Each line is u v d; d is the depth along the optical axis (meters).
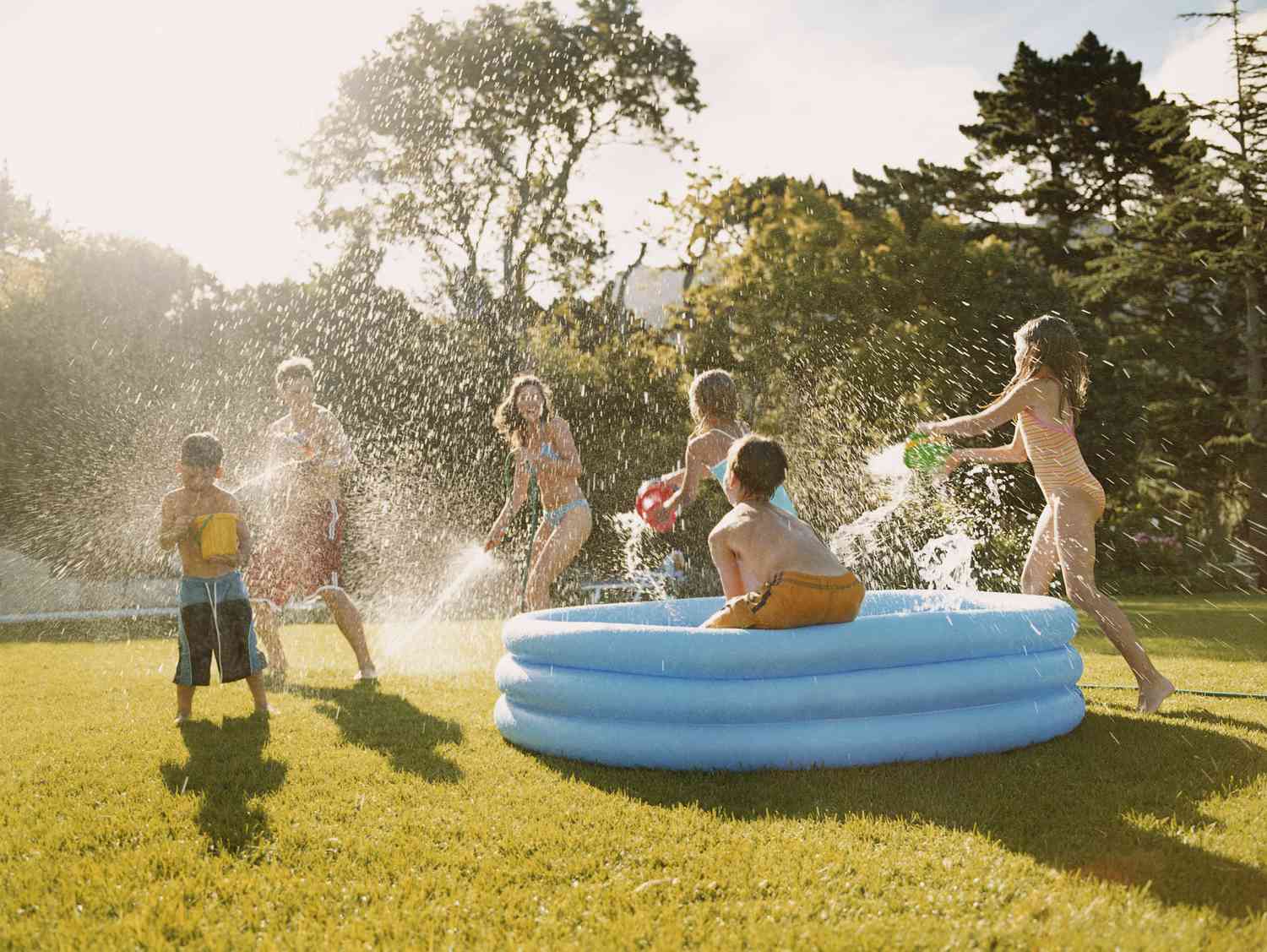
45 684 5.43
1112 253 25.09
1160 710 4.32
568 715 3.50
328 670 5.96
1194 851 2.45
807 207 22.22
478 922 2.12
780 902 2.18
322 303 18.72
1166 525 23.77
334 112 23.69
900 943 1.96
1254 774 3.14
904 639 3.33
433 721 4.19
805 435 16.95
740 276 21.09
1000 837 2.55
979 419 4.61
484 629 9.30
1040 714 3.57
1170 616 10.68
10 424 16.89
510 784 3.15
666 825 2.70
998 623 3.51
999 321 21.16
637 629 3.41
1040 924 2.04
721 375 4.88
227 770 3.34
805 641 3.26
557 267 24.08
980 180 31.17
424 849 2.54
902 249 21.94
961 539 13.60
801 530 3.56
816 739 3.23
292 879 2.36
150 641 8.58
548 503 5.63
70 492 16.53
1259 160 21.86
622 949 1.97
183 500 4.28
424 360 17.70
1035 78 30.66
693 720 3.28
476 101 24.22
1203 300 25.23
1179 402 23.28
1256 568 22.45
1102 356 22.28
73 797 3.05
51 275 21.69
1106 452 22.36
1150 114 23.55
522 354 18.45
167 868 2.43
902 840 2.54
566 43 24.42
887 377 18.30
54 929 2.09
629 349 19.62
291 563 5.50
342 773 3.28
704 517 15.45
